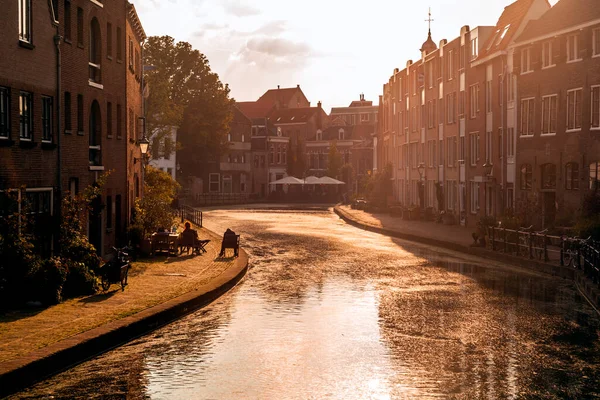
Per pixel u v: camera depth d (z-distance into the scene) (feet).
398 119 235.61
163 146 201.67
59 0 66.69
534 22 133.49
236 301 58.80
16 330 42.24
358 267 83.10
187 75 264.93
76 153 72.28
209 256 88.53
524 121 130.21
